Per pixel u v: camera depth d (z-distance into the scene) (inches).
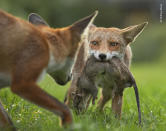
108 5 2583.7
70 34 392.2
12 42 337.7
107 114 481.7
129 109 527.8
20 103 489.4
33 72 333.1
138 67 1883.6
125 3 2728.8
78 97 455.5
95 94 443.2
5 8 1487.5
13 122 414.3
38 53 341.1
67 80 422.3
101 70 438.9
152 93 725.3
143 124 432.1
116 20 2600.9
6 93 550.0
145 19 2723.9
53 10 2324.1
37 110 476.4
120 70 440.1
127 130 405.4
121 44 491.5
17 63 335.3
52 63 363.9
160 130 419.2
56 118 435.5
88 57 467.8
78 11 2418.8
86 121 390.0
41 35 355.3
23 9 1892.2
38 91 329.7
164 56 2123.5
